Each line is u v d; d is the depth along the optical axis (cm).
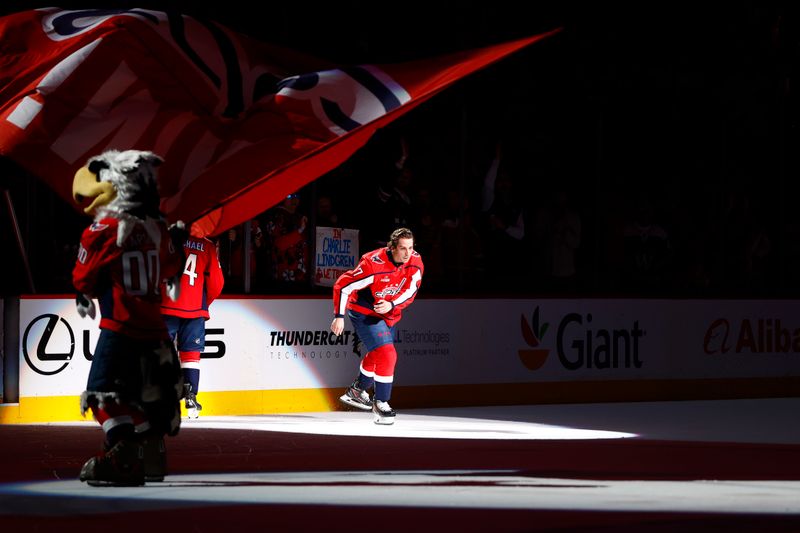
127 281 1121
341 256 2212
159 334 1138
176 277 1162
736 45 2530
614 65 2447
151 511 1015
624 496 1125
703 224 2508
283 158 1748
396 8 2378
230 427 1788
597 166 2425
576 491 1159
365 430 1764
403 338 2164
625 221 2448
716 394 2447
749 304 2488
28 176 1997
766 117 2552
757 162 2544
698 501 1096
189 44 1794
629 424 1912
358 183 2228
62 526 943
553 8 2423
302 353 2080
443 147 2298
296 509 1031
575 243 2394
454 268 2303
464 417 2006
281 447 1541
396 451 1504
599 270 2428
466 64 1741
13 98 1720
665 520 987
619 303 2362
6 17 1772
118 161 1133
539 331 2288
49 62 1744
